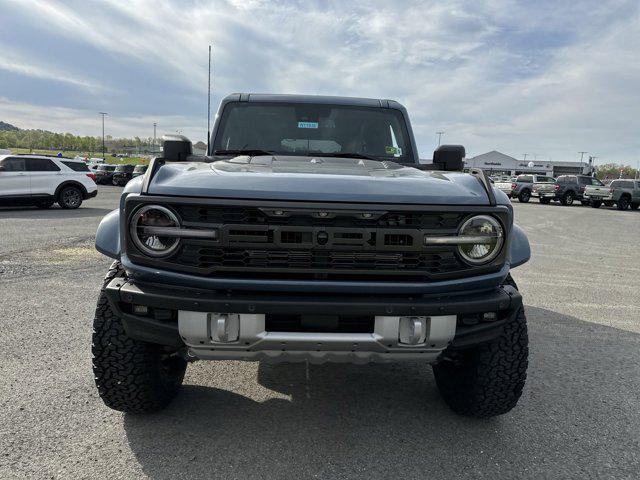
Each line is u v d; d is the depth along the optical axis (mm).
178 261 2320
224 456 2537
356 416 3006
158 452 2557
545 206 29672
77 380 3359
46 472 2359
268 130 3967
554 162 104438
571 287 6867
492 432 2848
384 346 2342
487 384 2746
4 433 2691
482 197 2475
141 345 2656
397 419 2979
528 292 6492
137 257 2326
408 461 2535
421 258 2367
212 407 3072
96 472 2375
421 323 2338
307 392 3326
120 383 2686
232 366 3746
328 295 2324
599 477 2439
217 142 3941
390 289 2314
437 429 2867
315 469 2447
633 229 15961
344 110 4035
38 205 17188
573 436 2822
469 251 2422
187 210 2287
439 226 2371
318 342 2295
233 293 2312
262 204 2240
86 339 4109
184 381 3453
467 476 2422
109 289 2385
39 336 4160
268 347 2330
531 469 2492
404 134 4047
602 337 4652
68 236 9859
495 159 98750
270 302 2248
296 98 4051
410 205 2322
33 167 15984
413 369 3789
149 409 2857
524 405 3201
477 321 2502
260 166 2881
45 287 5797
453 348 2523
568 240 12352
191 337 2316
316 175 2504
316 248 2264
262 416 2975
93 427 2785
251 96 4055
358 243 2275
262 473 2402
